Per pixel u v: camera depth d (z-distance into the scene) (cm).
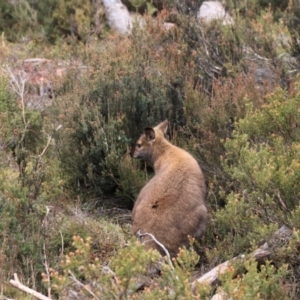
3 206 955
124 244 1052
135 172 1248
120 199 1280
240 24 1792
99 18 2384
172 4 1856
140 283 794
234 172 957
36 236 956
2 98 1416
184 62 1595
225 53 1653
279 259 874
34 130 1382
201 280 863
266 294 774
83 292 669
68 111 1334
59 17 2412
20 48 2102
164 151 1148
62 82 1505
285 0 2422
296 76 1413
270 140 1077
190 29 1716
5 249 916
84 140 1307
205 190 1045
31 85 1638
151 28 1755
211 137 1224
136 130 1330
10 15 2450
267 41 1672
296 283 870
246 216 955
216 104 1298
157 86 1409
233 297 687
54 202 1135
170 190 993
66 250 1000
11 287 862
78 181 1297
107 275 668
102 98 1370
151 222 967
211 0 2458
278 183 903
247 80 1399
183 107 1352
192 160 1065
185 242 967
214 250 959
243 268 862
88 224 1102
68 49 1920
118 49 1634
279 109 1045
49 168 1270
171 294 716
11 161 1202
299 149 950
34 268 916
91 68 1535
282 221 906
